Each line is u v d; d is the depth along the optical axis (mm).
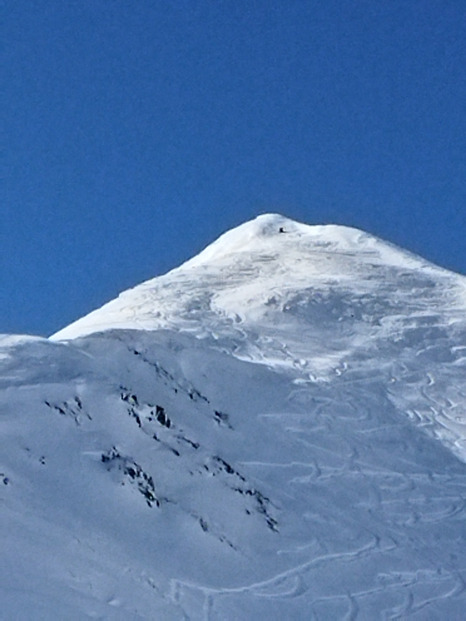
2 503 46438
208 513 51438
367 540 53812
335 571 50875
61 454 50500
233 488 53531
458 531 56812
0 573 42500
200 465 53844
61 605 41969
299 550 51531
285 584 48969
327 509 55219
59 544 45531
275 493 54688
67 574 43969
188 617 44250
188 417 56906
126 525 48625
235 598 46781
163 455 53344
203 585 46969
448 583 52406
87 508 48438
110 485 50250
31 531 45562
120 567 45688
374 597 50000
